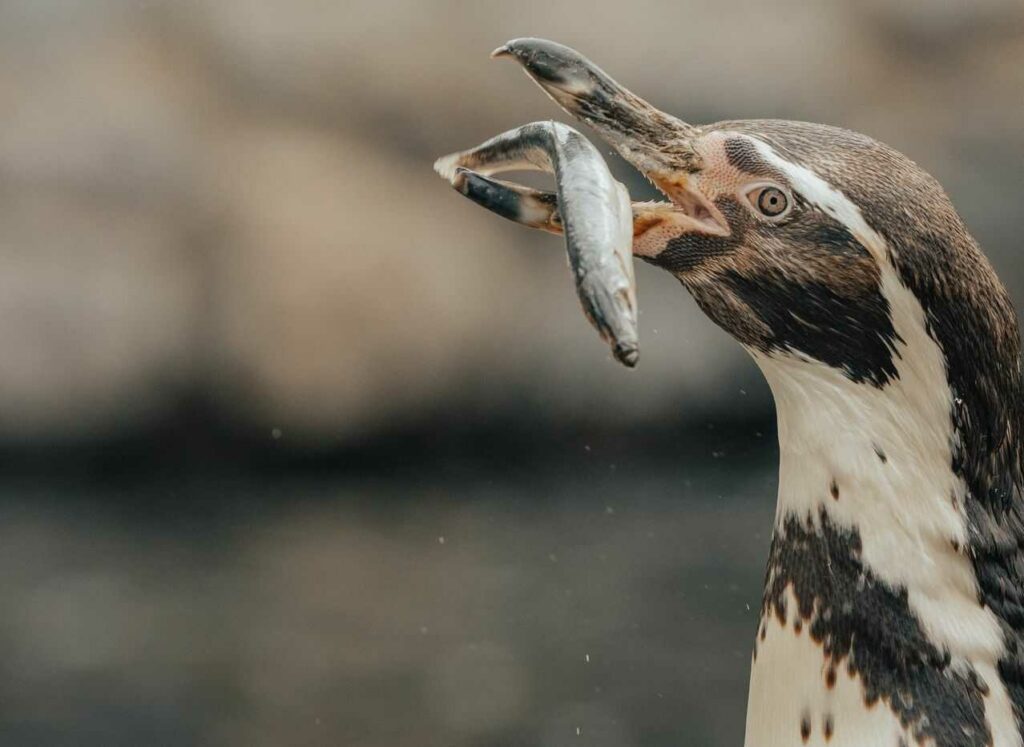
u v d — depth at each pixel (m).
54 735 10.45
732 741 10.20
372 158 17.66
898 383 4.07
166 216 16.78
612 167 14.15
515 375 17.77
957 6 17.30
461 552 14.09
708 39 17.34
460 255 17.70
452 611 12.59
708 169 4.29
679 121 4.38
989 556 4.09
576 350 17.78
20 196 16.59
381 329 17.30
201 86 17.22
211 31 17.33
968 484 4.09
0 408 16.53
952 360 4.04
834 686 4.05
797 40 17.33
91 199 16.67
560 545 14.23
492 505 15.77
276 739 10.33
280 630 12.25
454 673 11.38
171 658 11.69
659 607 12.56
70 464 16.83
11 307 16.48
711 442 17.83
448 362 17.58
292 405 17.17
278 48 17.38
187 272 16.83
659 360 17.67
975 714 3.95
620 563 13.62
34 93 16.83
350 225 17.23
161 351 16.77
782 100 17.28
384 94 17.53
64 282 16.56
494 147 4.37
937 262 4.00
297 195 17.14
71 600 12.94
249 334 16.95
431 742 10.20
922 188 4.09
